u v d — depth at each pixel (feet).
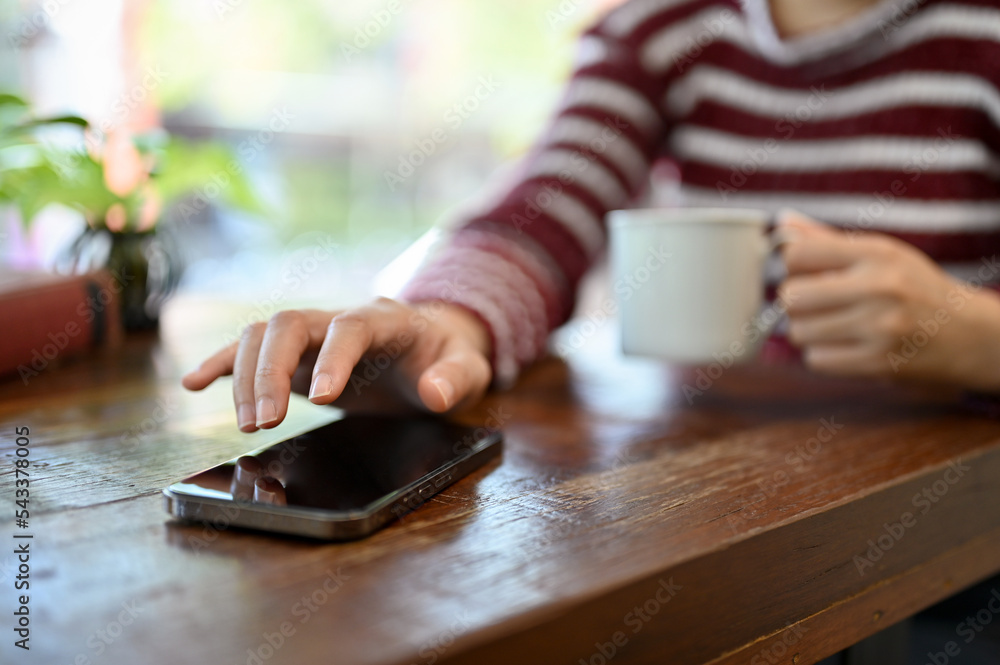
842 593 1.03
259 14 6.86
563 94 2.84
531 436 1.39
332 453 1.09
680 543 0.85
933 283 1.70
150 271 2.51
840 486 1.09
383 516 0.90
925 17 2.45
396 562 0.79
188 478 0.95
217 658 0.59
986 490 1.32
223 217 6.21
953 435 1.43
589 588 0.73
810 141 2.70
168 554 0.80
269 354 1.12
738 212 1.70
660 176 3.19
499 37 7.87
